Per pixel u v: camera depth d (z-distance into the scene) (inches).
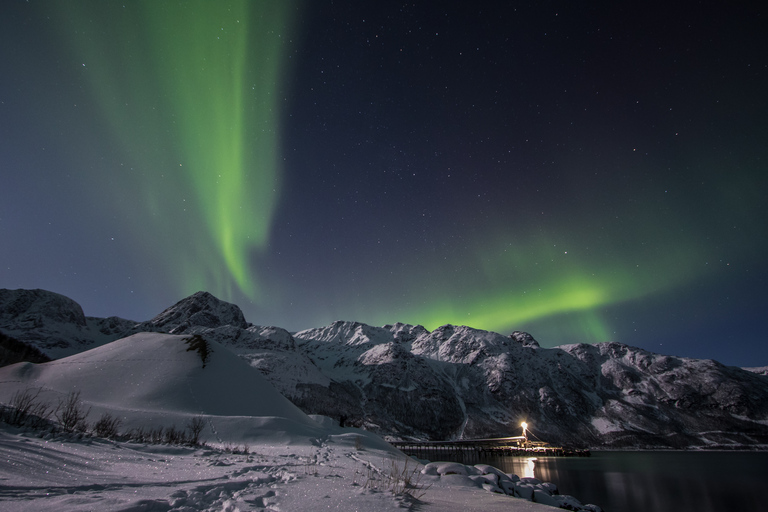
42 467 281.4
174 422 969.5
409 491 353.1
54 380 1227.9
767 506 1817.2
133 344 1533.0
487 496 382.3
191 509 218.2
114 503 203.6
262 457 594.6
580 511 587.5
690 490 2193.7
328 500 268.5
